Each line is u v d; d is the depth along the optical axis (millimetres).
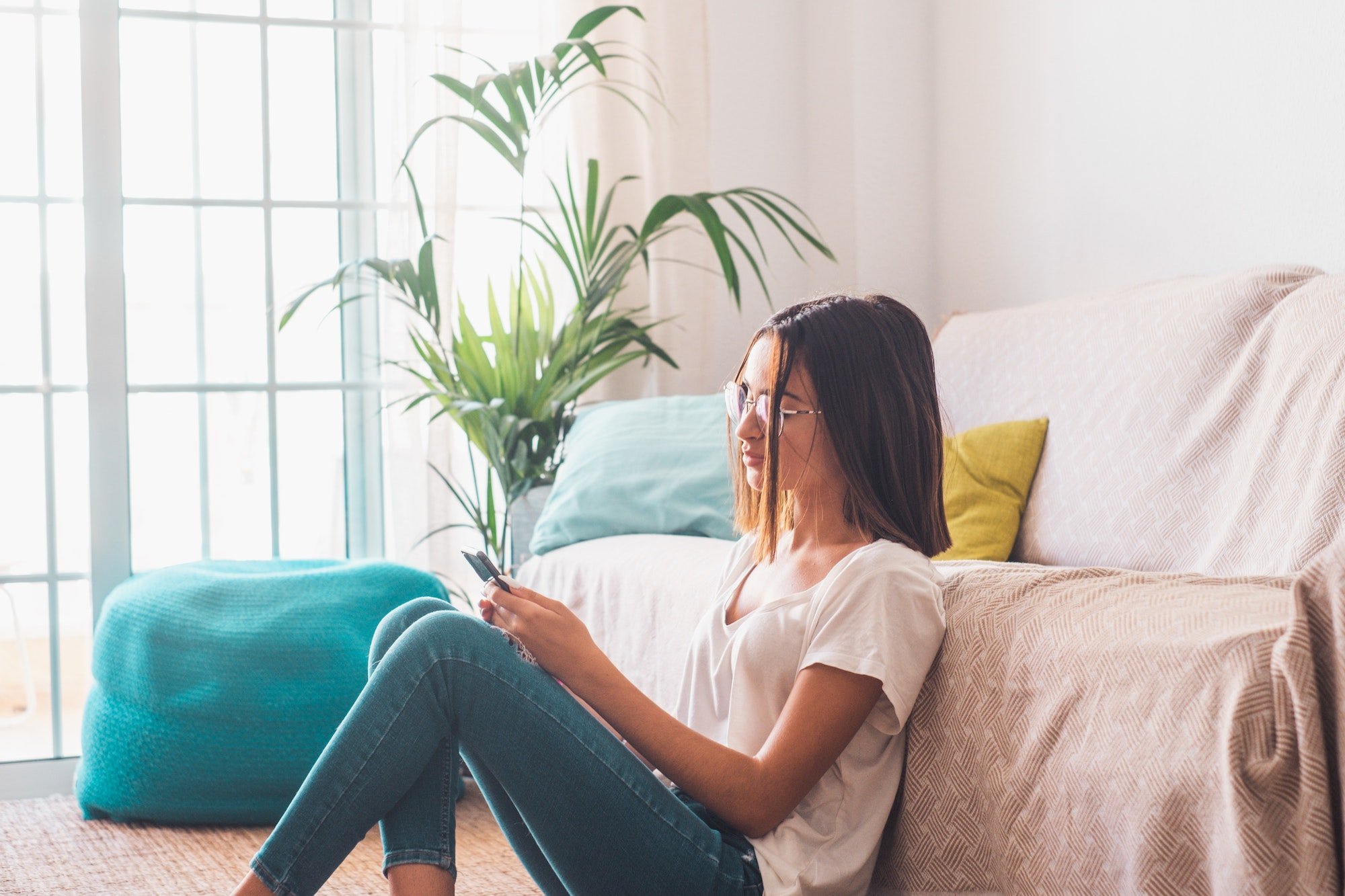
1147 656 1055
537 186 3191
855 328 1304
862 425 1286
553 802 1177
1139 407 2006
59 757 2990
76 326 3021
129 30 3037
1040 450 2197
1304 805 875
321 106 3182
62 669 3025
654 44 3131
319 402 3203
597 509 2576
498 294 3186
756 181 3311
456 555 3080
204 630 2459
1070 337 2281
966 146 3156
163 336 3088
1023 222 2945
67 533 3029
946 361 2557
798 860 1212
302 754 2414
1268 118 2209
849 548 1305
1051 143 2832
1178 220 2445
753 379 1346
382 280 3043
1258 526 1646
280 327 2764
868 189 3242
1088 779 1065
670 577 2076
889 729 1258
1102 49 2656
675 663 1981
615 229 2949
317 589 2531
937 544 1332
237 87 3121
